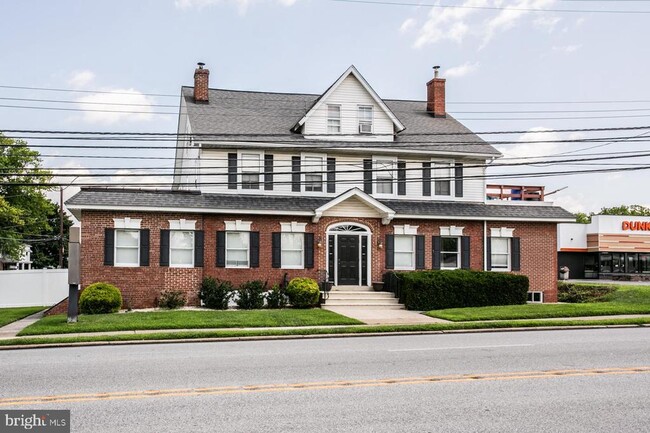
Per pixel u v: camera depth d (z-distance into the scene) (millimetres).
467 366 11914
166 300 25656
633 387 10000
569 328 19406
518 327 19359
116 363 12500
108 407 8648
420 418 8094
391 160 30625
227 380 10547
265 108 33156
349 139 30328
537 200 34875
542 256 30797
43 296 34531
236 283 27281
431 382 10352
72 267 19828
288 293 26094
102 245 25828
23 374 11234
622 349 14195
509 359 12758
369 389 9805
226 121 30594
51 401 9008
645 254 58375
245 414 8266
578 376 10883
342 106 30578
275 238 27812
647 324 20297
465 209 30312
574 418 8148
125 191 26812
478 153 31000
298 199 29016
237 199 28016
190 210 26438
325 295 26391
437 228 29688
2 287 33688
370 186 30344
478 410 8523
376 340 16578
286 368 11727
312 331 17906
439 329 18922
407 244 29500
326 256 28375
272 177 29250
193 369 11664
